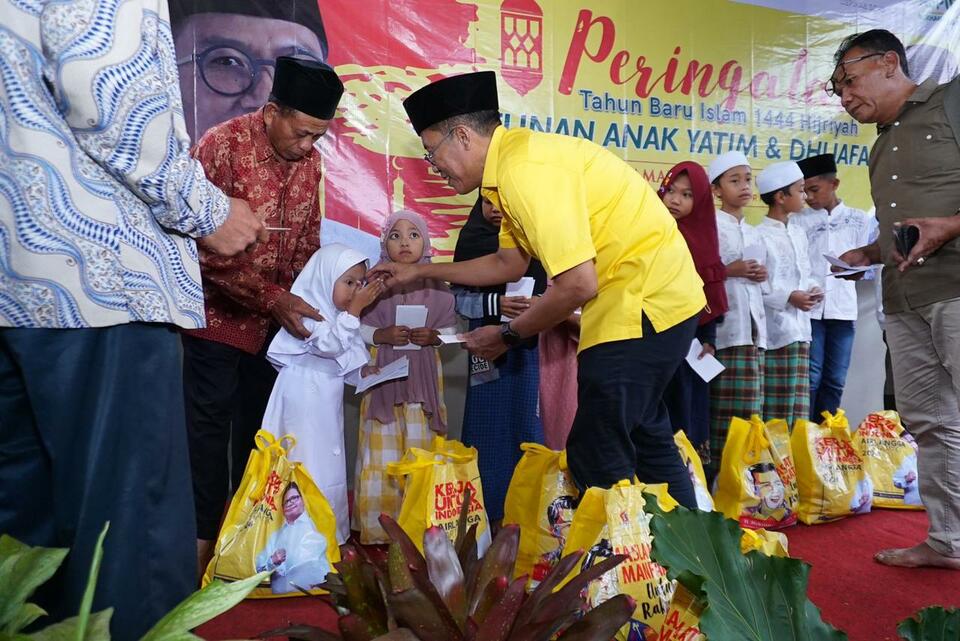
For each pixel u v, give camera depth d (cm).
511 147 188
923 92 246
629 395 187
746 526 298
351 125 328
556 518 222
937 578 244
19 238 107
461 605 100
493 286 279
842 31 420
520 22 351
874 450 339
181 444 128
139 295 118
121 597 114
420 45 336
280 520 228
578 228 176
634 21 373
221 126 254
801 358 370
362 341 272
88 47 106
